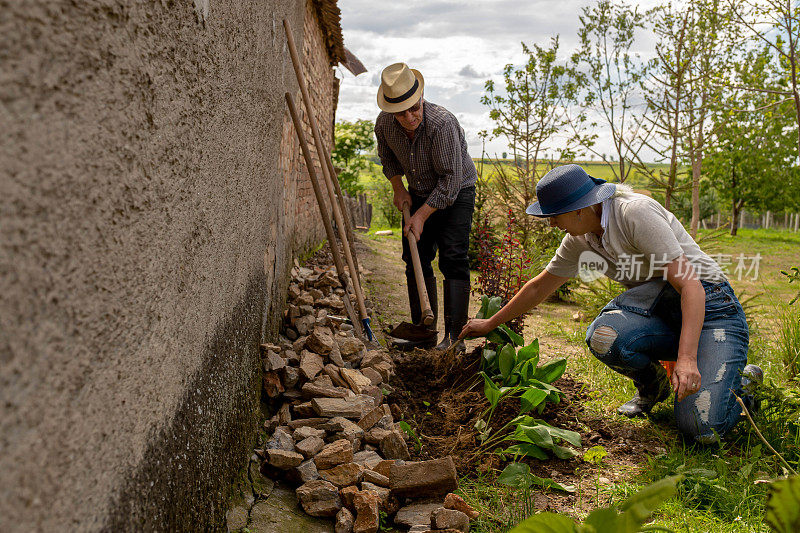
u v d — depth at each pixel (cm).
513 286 418
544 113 797
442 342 392
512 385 312
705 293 286
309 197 665
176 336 146
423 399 330
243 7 235
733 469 257
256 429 258
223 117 201
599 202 279
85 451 95
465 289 404
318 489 220
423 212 383
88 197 96
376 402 302
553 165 818
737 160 2386
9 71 74
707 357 279
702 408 273
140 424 120
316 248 756
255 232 285
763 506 226
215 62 185
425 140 385
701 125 679
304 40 575
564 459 271
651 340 299
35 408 80
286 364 308
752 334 434
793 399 286
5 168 73
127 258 113
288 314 406
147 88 122
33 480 79
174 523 140
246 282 259
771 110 700
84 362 95
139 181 119
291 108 379
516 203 750
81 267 94
